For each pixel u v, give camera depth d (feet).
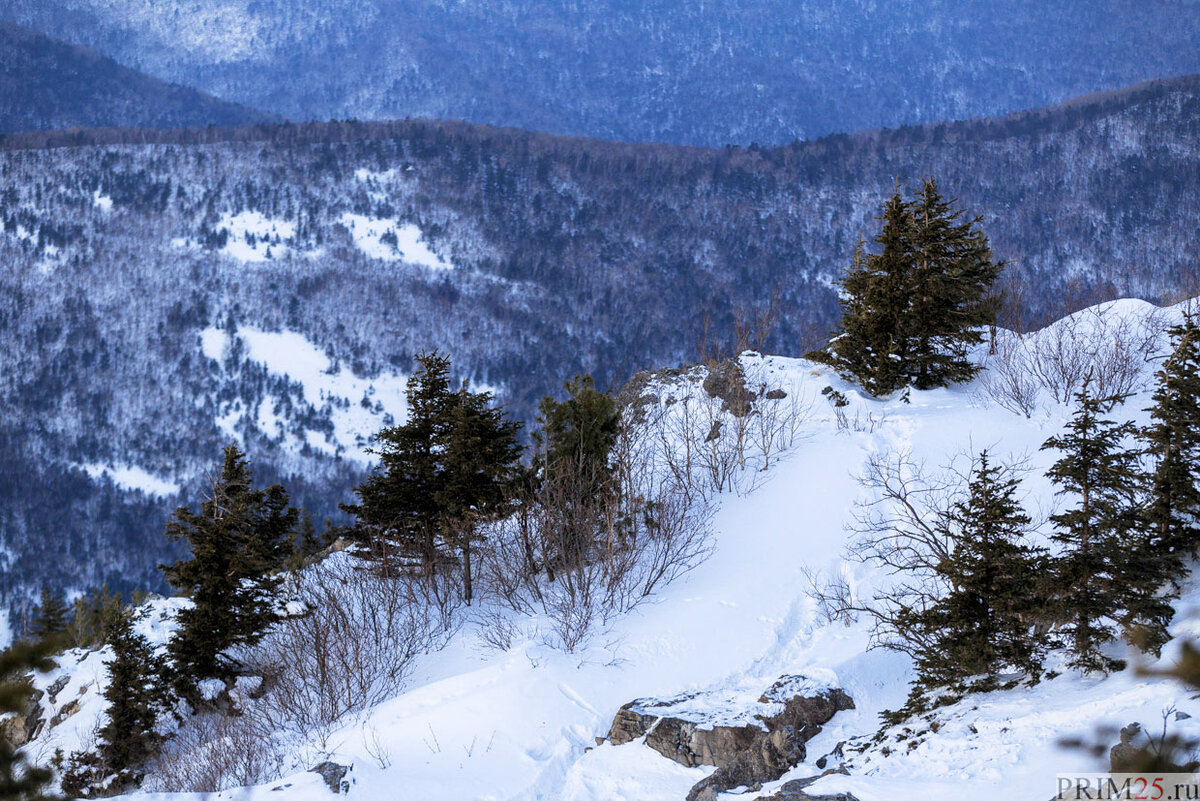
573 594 96.94
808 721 70.38
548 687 84.69
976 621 63.98
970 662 62.64
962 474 106.01
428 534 111.86
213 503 106.42
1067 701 55.31
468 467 105.81
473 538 110.01
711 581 101.19
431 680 92.79
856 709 72.64
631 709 75.77
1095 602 57.77
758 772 64.23
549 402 110.22
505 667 87.97
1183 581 64.13
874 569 97.04
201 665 103.35
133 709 99.55
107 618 140.26
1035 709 55.88
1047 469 102.22
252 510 107.65
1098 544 60.39
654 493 117.08
